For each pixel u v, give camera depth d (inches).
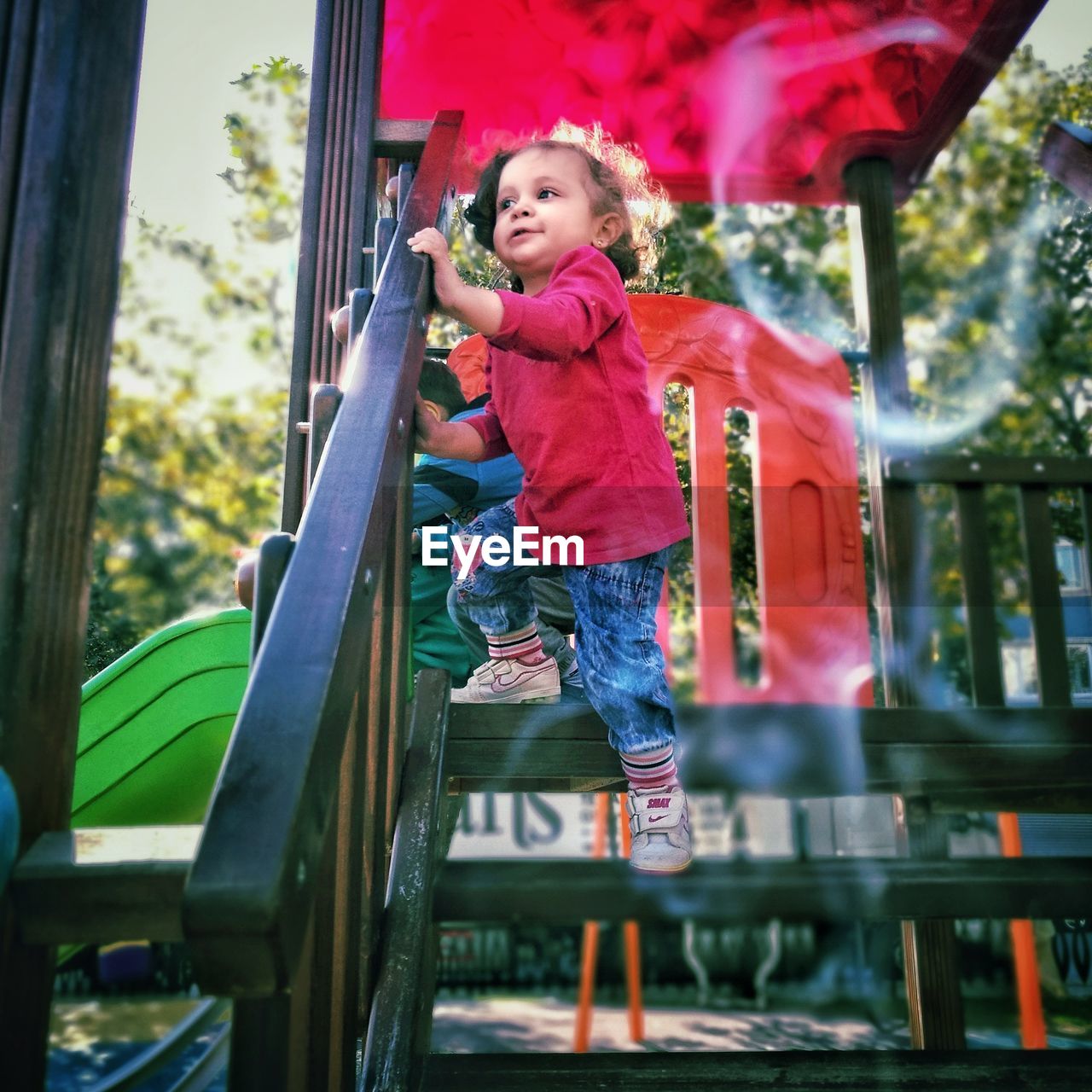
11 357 38.6
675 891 58.6
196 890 26.3
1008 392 245.0
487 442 72.6
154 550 353.7
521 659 71.6
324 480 41.9
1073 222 240.5
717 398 124.6
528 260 74.7
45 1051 35.7
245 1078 29.0
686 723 64.0
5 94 40.7
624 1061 52.9
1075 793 72.9
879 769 64.7
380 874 50.9
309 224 92.7
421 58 124.1
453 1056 53.2
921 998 109.7
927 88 129.3
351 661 35.5
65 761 38.6
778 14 124.0
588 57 126.9
